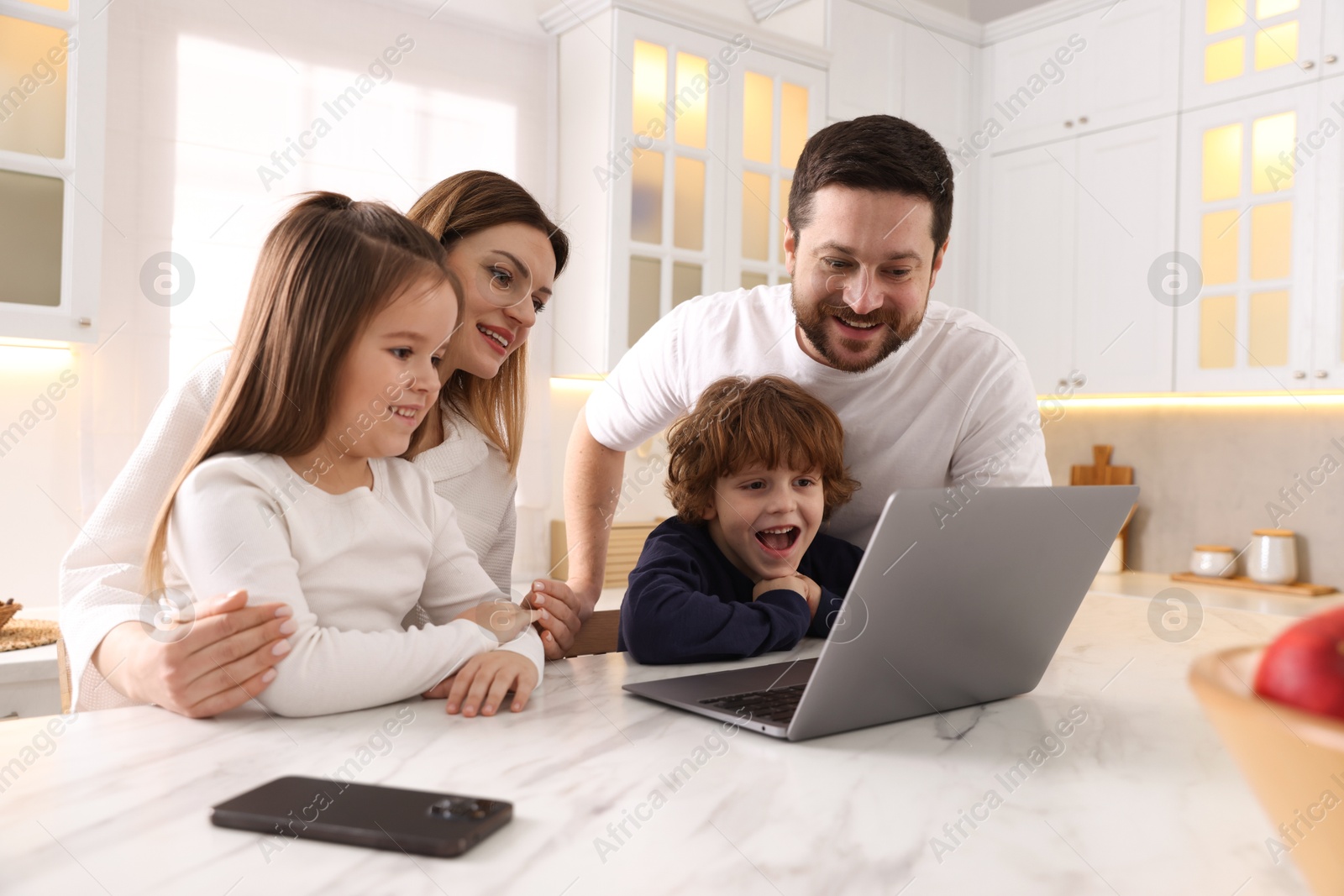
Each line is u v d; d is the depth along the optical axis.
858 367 1.14
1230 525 2.59
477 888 0.39
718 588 1.13
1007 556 0.63
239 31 2.09
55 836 0.44
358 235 0.85
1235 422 2.58
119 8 1.96
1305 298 2.18
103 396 1.97
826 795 0.51
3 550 1.91
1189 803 0.50
